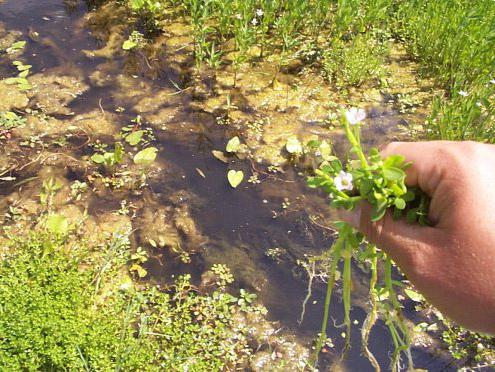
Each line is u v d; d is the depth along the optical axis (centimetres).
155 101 112
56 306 70
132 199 92
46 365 66
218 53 118
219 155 101
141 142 102
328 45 128
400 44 130
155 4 131
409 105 114
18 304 69
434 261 38
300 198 94
